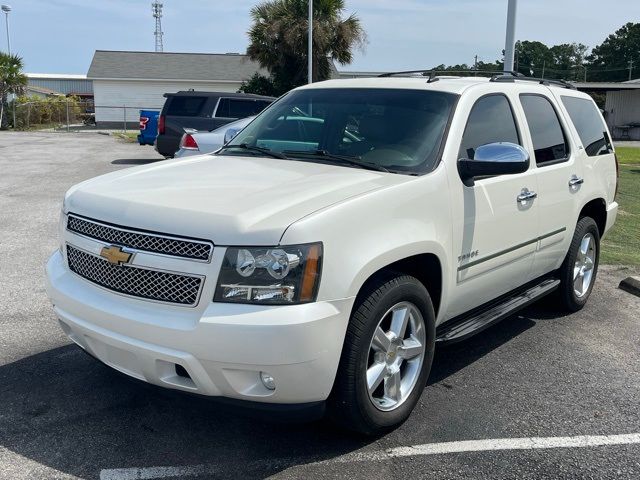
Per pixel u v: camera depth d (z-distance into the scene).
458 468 3.46
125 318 3.24
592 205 6.12
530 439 3.79
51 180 13.80
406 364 3.88
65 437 3.61
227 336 3.01
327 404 3.45
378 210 3.47
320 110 4.72
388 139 4.26
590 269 6.24
